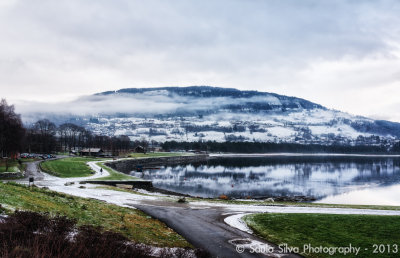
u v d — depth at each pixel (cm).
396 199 6819
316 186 8800
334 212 3747
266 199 6375
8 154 9625
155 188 7338
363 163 18788
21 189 2833
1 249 1153
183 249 1900
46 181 5909
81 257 1255
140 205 3628
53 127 18262
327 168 15038
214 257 1888
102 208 2941
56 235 1413
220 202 4425
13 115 9388
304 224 2767
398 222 2847
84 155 16475
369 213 3797
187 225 2716
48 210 2186
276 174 12081
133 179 7131
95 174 7894
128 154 19688
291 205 4341
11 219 1568
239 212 3441
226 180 9962
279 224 2778
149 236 2191
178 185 8588
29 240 1251
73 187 5116
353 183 9475
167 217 3028
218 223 2822
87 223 2127
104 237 1627
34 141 14462
